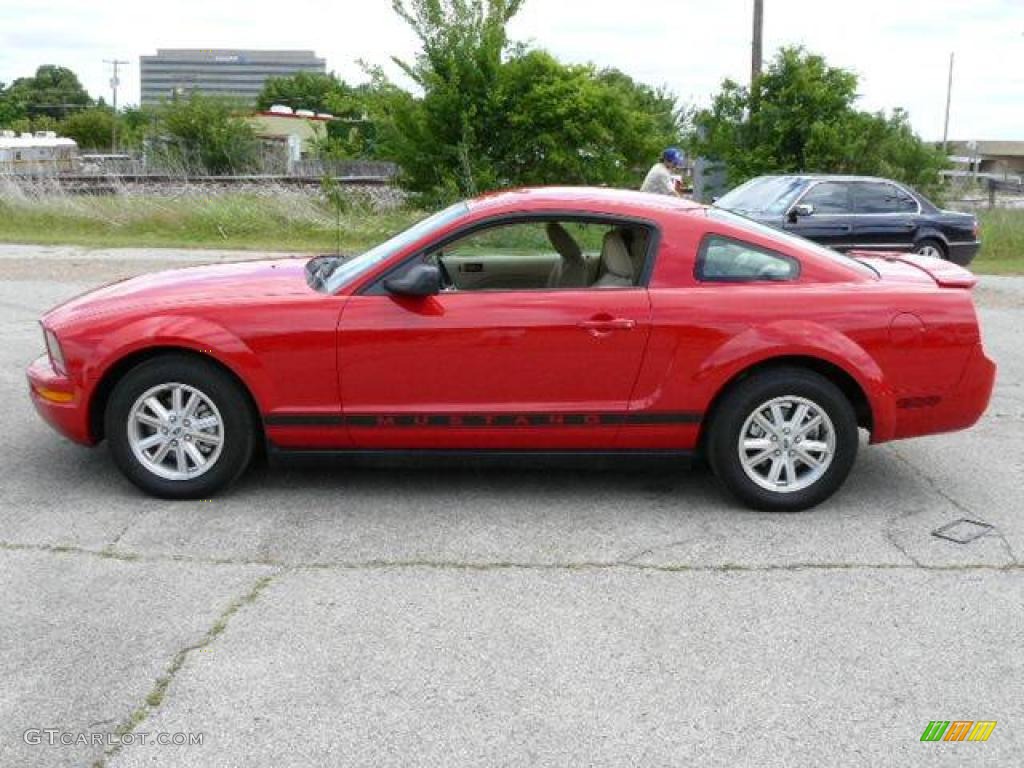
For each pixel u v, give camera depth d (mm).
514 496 5375
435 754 3137
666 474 5773
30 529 4797
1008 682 3598
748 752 3172
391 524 4953
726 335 4973
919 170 20469
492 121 20016
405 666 3635
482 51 19547
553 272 5305
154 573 4352
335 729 3256
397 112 20000
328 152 22234
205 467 5141
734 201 14898
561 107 19688
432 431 5047
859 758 3154
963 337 5113
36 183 21203
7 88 114812
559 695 3465
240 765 3076
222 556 4539
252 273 5535
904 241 14289
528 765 3092
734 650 3785
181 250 16609
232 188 22453
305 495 5316
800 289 5074
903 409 5129
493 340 4953
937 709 3422
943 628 3979
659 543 4777
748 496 5152
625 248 5105
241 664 3629
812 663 3701
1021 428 6887
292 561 4504
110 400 5066
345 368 4980
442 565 4488
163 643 3766
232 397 5059
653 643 3828
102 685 3484
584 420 5035
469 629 3910
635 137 20766
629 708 3396
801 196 14008
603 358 4980
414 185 20609
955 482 5730
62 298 11273
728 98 20891
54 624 3893
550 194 5242
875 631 3945
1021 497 5488
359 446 5102
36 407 5352
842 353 4988
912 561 4613
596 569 4477
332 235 18922
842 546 4777
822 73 20359
